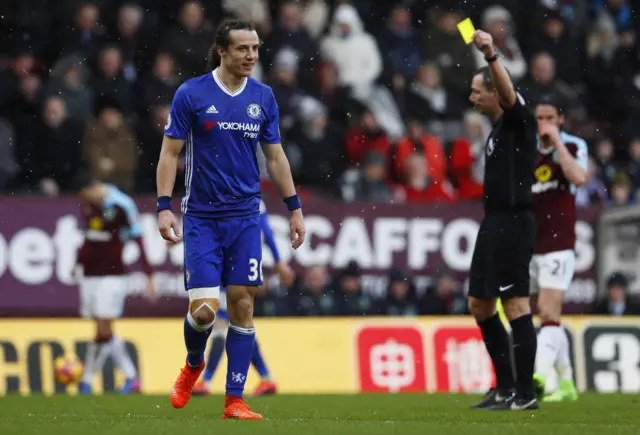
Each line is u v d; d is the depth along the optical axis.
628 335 47.09
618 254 49.56
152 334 44.66
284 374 45.00
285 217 48.03
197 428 19.64
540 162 33.03
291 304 47.72
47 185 51.50
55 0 56.12
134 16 56.34
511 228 26.12
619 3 65.44
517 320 26.56
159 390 44.00
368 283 48.50
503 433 19.36
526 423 22.80
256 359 38.12
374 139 54.94
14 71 54.00
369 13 61.59
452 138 58.19
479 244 26.64
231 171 22.41
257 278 22.66
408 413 26.84
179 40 55.28
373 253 48.66
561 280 32.97
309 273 48.03
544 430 19.97
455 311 49.19
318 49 58.25
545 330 33.03
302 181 54.16
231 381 22.80
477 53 60.19
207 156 22.36
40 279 45.28
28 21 55.44
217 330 36.91
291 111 55.34
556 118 32.47
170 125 22.41
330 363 45.50
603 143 59.69
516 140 26.11
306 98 55.88
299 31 58.28
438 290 49.00
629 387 46.69
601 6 65.12
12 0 55.56
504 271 26.19
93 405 30.97
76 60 53.97
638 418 25.28
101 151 51.56
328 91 57.19
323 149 54.50
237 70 22.30
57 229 45.50
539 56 60.66
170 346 44.72
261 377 38.28
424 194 53.44
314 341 45.62
